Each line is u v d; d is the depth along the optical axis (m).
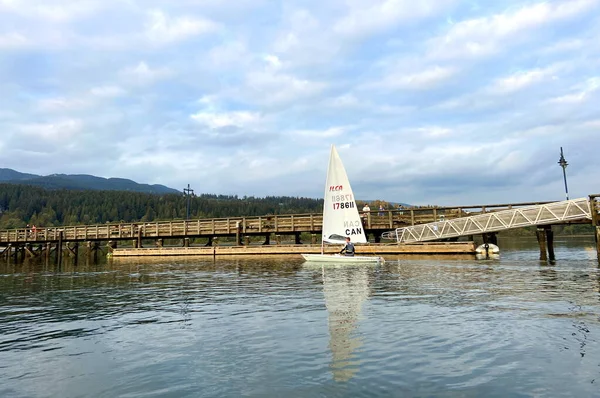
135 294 14.07
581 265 21.27
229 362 6.30
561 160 30.98
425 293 12.53
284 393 5.05
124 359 6.61
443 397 4.82
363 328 8.20
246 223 39.41
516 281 14.89
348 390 5.09
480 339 7.20
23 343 7.71
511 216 27.59
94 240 46.75
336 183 28.80
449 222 31.00
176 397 5.01
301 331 8.12
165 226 43.00
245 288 14.95
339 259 26.14
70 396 5.14
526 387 5.07
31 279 20.23
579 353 6.30
